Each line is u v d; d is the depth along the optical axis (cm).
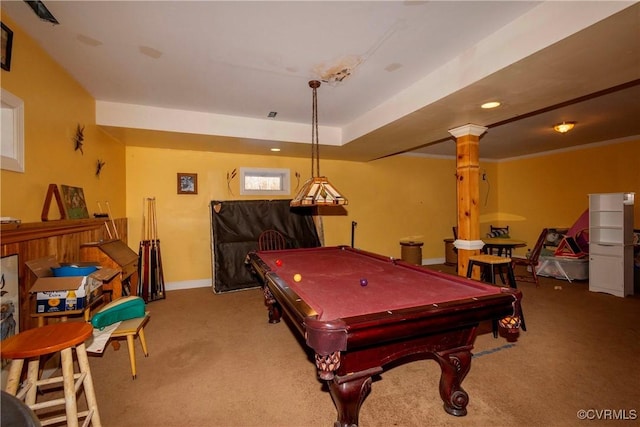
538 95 246
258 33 204
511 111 286
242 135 384
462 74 231
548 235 546
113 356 250
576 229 522
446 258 625
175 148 452
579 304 370
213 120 370
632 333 286
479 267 346
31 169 205
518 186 660
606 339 274
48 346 136
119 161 405
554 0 170
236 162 493
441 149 585
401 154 615
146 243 411
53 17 185
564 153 575
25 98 199
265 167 511
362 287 198
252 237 479
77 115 277
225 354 254
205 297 420
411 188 626
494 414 178
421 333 148
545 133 462
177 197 461
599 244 421
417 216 633
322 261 296
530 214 637
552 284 464
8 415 90
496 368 227
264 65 248
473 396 194
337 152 483
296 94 310
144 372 226
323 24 194
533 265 454
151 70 256
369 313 143
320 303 164
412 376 223
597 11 151
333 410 184
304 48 223
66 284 194
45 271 204
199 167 472
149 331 302
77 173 278
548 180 602
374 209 595
